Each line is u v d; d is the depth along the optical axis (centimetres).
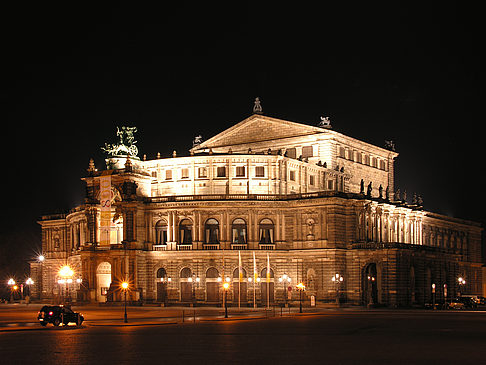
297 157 17862
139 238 16012
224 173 16538
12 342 6356
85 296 15888
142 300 15638
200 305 15162
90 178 16762
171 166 17012
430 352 5281
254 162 16438
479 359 4831
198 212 15650
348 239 15375
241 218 15675
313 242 15262
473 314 11612
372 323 8906
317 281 15138
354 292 15112
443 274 17312
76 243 18188
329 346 5738
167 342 6156
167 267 15812
